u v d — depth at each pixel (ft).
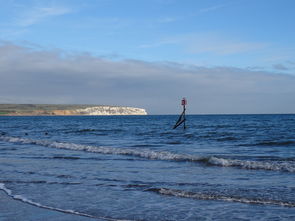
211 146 79.92
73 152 69.97
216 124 225.35
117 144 87.30
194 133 128.16
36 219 24.12
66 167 48.42
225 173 41.93
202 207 26.63
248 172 42.45
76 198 30.22
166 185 34.83
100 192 32.40
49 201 29.27
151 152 62.08
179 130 154.30
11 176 41.60
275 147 76.84
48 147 83.25
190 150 70.85
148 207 26.96
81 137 120.16
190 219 23.72
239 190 31.83
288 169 43.14
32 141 97.96
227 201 28.17
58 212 25.88
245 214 24.57
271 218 23.52
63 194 31.78
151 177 39.58
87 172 43.80
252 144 84.02
